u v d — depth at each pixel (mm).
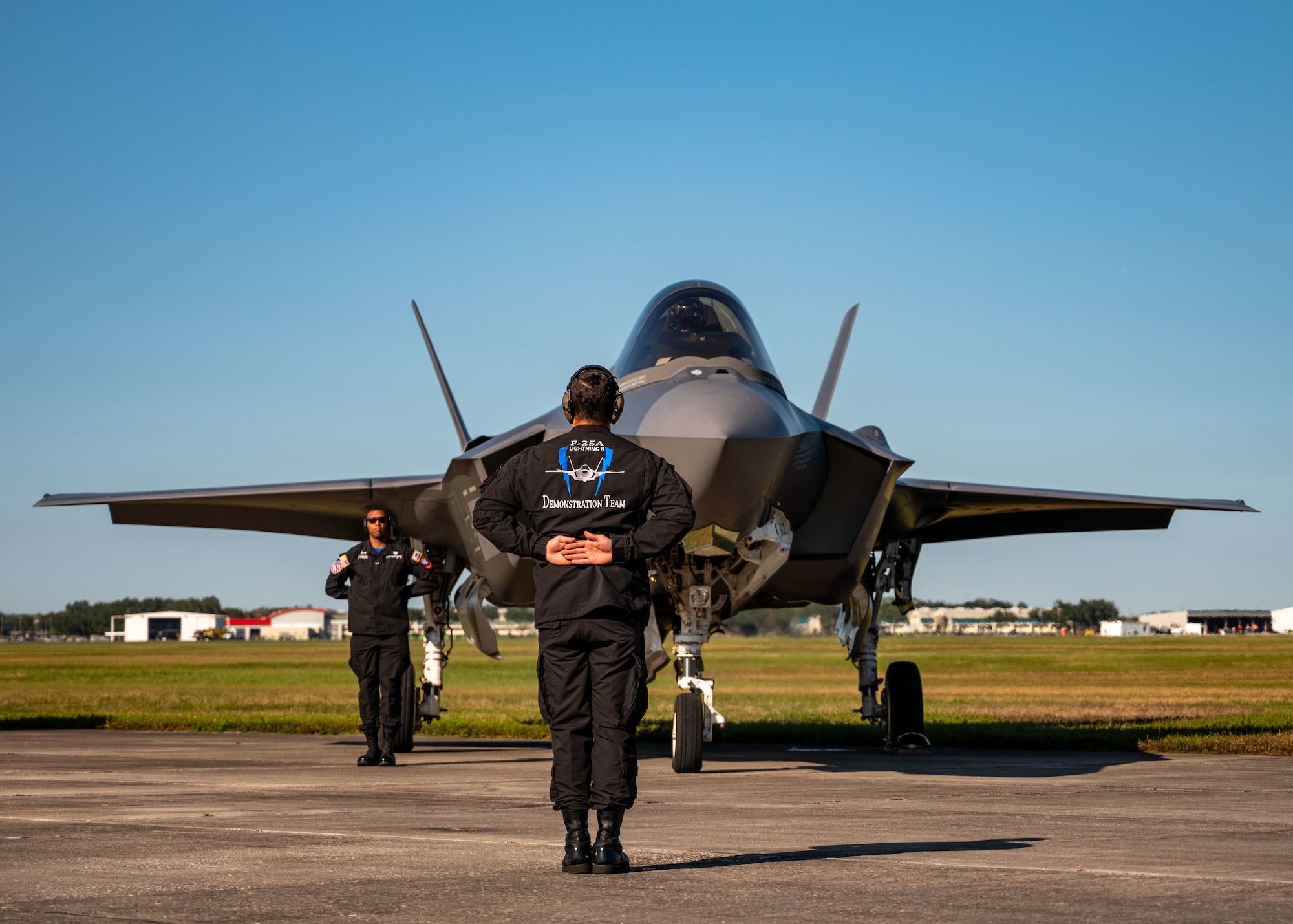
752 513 12594
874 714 16719
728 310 14766
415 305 20562
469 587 17109
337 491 16828
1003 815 8570
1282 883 5613
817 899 5191
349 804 9305
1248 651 100625
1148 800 9758
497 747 17891
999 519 19062
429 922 4723
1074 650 111812
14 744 17781
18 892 5355
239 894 5328
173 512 18422
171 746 17344
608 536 6137
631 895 5301
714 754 16188
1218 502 17562
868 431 15234
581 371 6438
